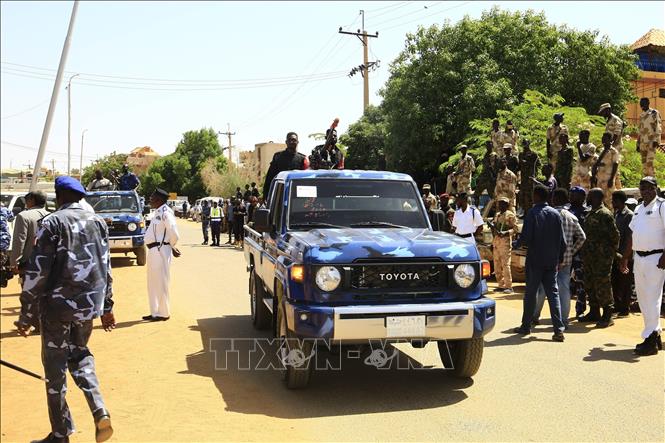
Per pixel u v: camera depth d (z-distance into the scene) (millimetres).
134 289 13367
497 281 13719
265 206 9312
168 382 6430
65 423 4637
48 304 4586
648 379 6379
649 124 15062
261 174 61344
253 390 6176
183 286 13789
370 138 36656
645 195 7418
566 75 27094
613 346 7844
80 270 4652
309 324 5535
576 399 5785
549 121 21609
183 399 5867
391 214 7133
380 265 5754
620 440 4820
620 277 9922
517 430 5047
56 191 4867
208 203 27266
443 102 26672
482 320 5793
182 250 23859
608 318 9094
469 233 12383
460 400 5840
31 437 4812
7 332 8969
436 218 7270
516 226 12391
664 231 7258
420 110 26656
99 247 4836
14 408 5473
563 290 8906
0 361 5277
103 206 19016
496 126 17188
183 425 5152
